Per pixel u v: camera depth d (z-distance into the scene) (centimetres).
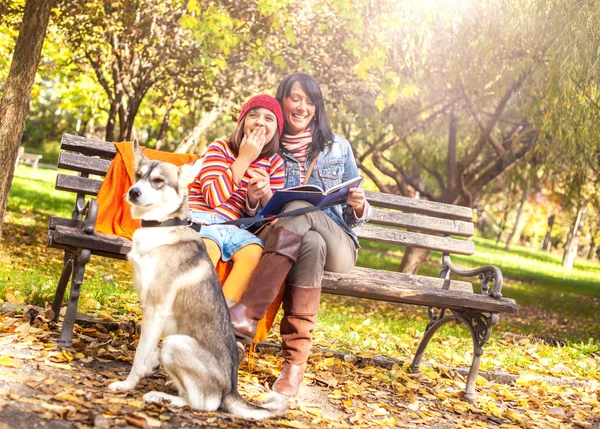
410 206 581
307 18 1098
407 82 1311
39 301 560
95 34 1241
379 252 2452
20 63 669
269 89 1357
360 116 1473
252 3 1054
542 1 1057
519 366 675
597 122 1030
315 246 406
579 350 838
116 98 1337
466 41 1226
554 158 1362
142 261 347
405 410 436
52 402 317
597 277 3300
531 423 451
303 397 421
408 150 1878
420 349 550
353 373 507
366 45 962
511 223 5122
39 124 5122
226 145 447
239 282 404
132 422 309
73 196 2402
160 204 351
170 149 2881
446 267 567
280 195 410
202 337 345
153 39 1175
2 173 668
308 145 481
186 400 345
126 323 509
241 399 350
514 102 1403
